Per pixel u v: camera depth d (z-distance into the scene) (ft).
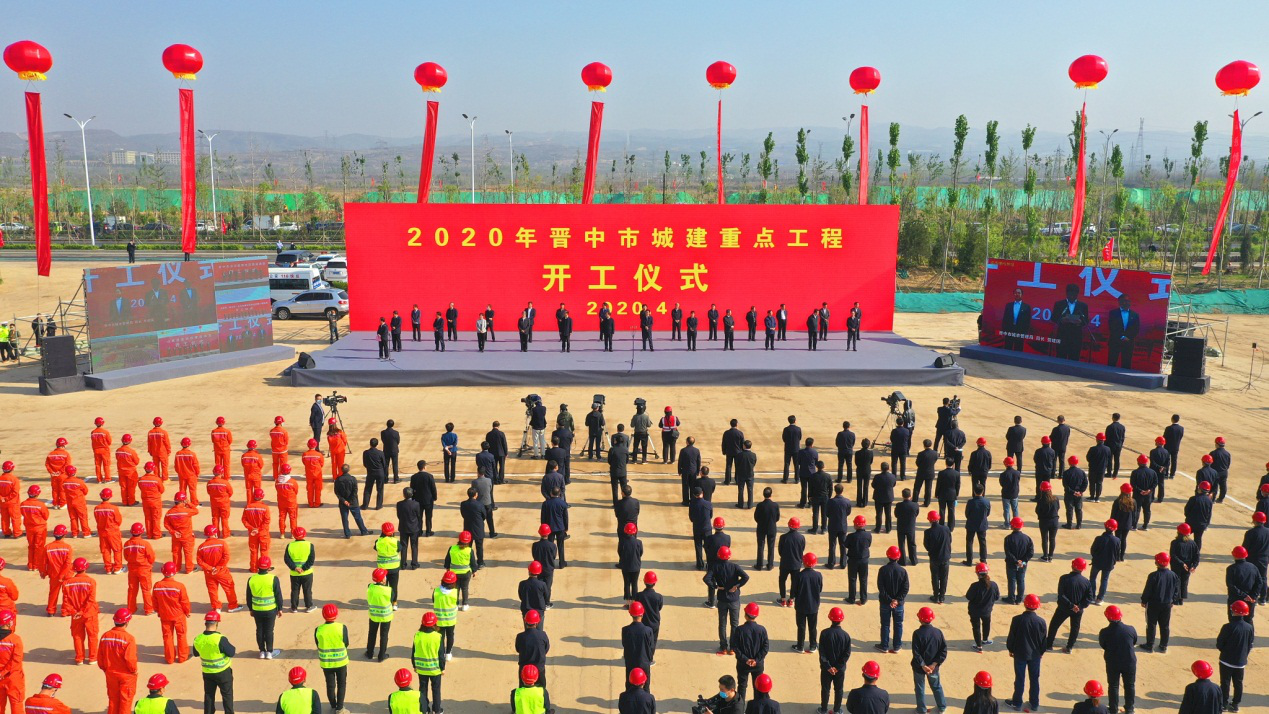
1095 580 46.93
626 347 106.83
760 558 49.67
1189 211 258.78
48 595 45.93
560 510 48.67
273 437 61.82
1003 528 55.31
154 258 213.87
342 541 53.21
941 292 169.07
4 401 85.10
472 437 74.74
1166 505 59.62
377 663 39.58
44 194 99.40
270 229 303.68
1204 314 145.38
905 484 63.98
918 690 35.32
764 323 114.83
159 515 53.47
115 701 34.47
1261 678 38.65
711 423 80.02
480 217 112.88
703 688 37.68
